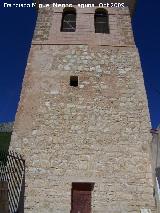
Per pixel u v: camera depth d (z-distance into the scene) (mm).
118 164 13164
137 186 12727
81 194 12820
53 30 17438
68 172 12984
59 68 15750
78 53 16328
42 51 16391
